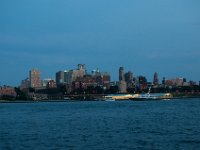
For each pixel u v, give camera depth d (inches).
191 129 3774.6
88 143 2933.1
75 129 4060.0
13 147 2832.2
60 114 7445.9
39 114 7608.3
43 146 2832.2
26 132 3831.2
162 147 2689.5
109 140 3083.2
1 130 4111.7
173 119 5226.4
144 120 5216.5
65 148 2714.1
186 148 2625.5
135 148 2674.7
